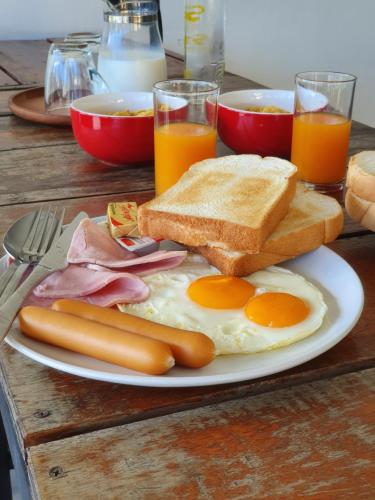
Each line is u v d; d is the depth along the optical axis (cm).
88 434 60
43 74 234
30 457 57
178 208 87
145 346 61
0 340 65
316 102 118
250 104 145
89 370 61
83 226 85
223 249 81
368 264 95
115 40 162
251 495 53
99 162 142
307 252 89
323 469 56
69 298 74
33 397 65
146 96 142
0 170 135
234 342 67
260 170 102
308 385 68
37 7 317
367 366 71
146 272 78
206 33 180
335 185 124
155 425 61
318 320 71
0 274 83
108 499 53
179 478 55
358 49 379
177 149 114
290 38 366
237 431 61
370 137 159
